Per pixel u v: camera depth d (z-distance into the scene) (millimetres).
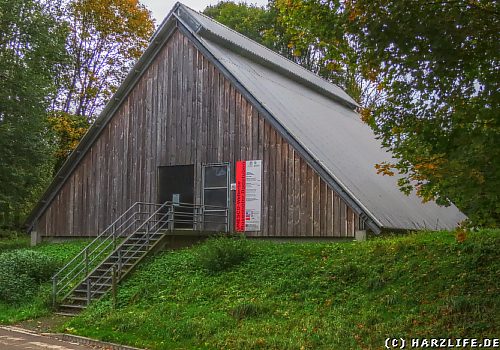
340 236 17734
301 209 18641
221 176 20672
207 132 21156
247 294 13641
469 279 11992
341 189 17688
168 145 22078
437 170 9078
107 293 15312
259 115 19969
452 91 9492
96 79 41312
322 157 18859
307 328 11250
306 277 13938
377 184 20688
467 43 9195
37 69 28141
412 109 9969
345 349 10211
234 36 24578
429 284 12219
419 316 10992
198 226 20797
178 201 21625
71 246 21797
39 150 26125
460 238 9867
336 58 11000
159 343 11664
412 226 19594
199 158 21219
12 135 24453
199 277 15172
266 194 19469
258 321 12070
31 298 16266
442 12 9234
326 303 12445
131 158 22938
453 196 9305
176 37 22406
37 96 25781
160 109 22453
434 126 9531
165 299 14242
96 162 23797
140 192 22531
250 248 16203
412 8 9172
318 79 29906
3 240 30500
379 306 11781
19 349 11484
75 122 37844
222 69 20891
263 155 19703
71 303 15602
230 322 12109
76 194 24109
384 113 10375
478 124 9195
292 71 26312
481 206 9070
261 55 24750
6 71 25203
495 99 9047
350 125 26328
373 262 13977
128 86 23344
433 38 9016
